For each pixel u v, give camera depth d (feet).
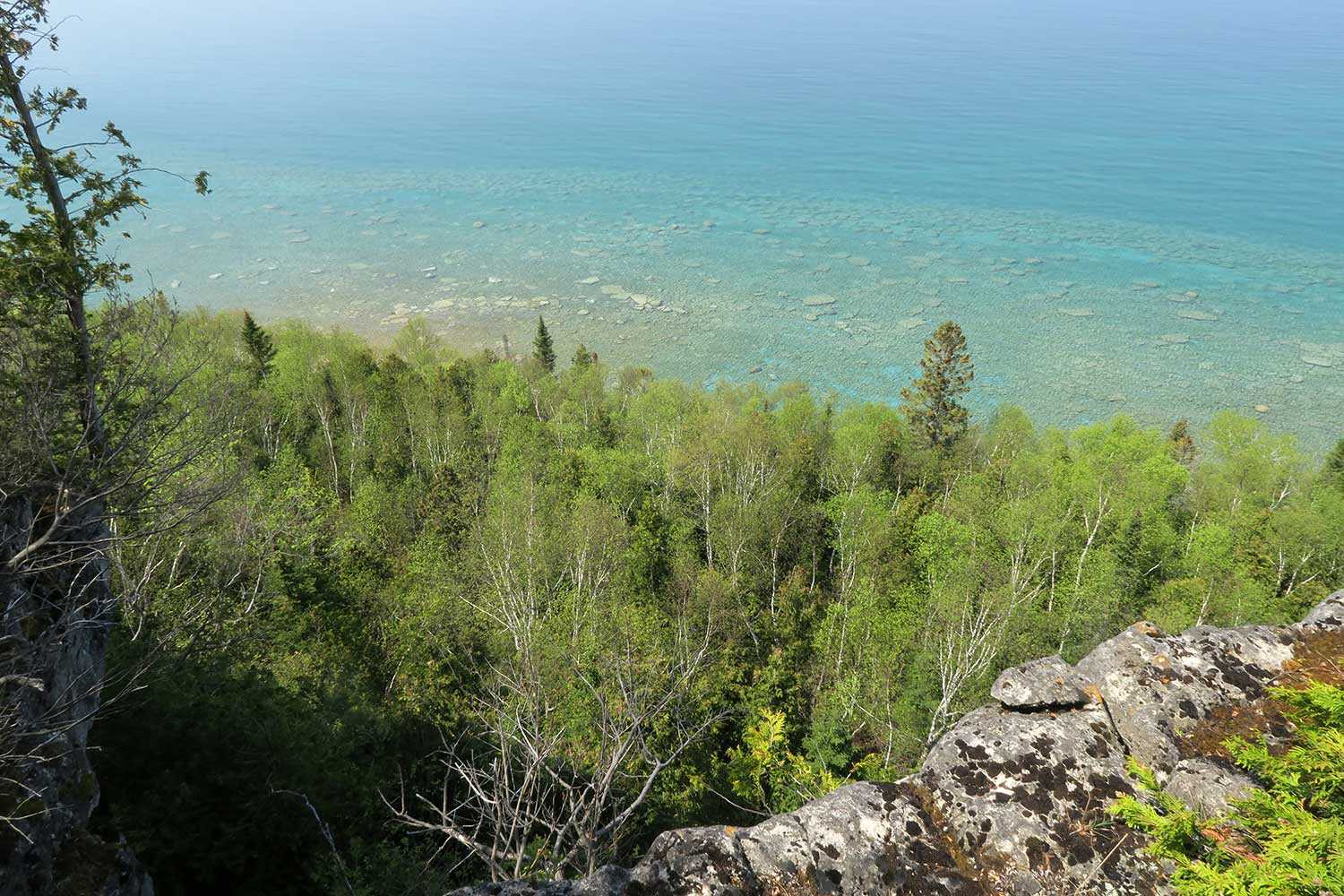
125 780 50.39
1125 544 179.11
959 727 31.04
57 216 50.78
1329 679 30.09
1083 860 25.45
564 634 103.40
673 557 169.27
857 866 25.36
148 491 47.44
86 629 44.32
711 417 241.35
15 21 48.60
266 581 93.86
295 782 56.03
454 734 75.10
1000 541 171.83
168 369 53.78
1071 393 495.82
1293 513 186.50
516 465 191.21
